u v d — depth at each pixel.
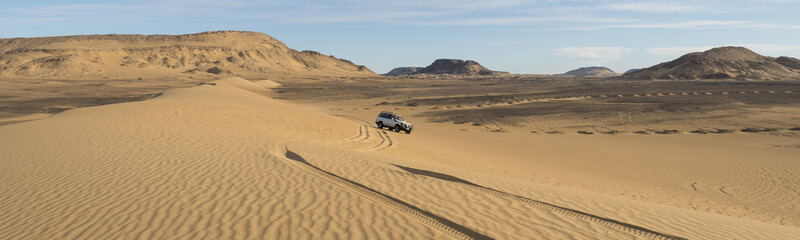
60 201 8.27
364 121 47.00
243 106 39.25
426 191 9.55
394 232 6.79
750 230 9.19
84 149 13.77
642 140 33.97
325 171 11.22
